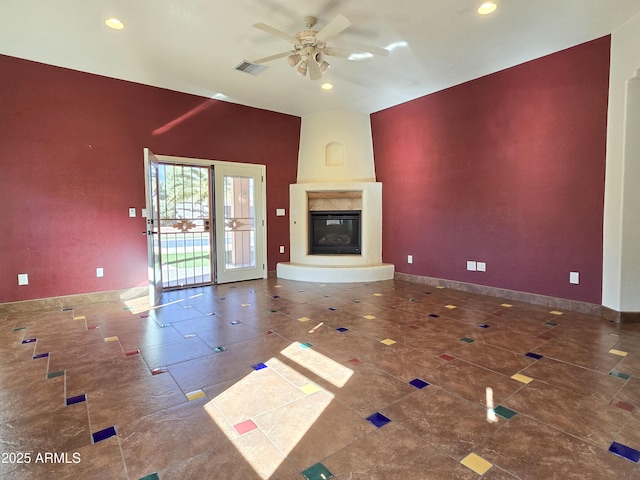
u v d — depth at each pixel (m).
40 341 3.05
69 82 4.23
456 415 1.92
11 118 3.93
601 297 3.71
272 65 4.12
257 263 5.96
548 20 3.23
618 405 2.00
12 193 3.97
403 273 5.76
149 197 4.22
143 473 1.50
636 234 3.41
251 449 1.66
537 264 4.19
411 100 5.43
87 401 2.08
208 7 2.97
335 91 5.03
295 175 6.25
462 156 4.85
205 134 5.29
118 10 3.00
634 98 3.33
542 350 2.80
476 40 3.60
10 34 3.41
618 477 1.46
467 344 2.94
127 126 4.63
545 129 4.03
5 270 3.97
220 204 5.52
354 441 1.71
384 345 2.93
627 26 3.28
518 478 1.46
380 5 2.97
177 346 2.93
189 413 1.96
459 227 4.95
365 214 5.90
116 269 4.62
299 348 2.87
